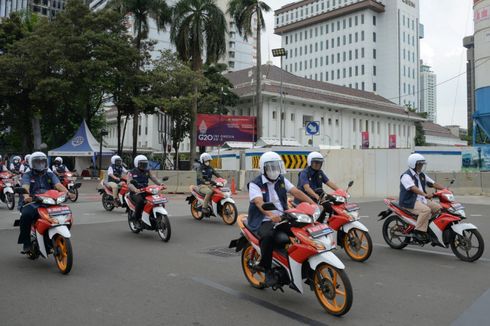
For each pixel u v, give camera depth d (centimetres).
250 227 562
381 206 1580
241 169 2695
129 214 1022
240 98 4866
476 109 2716
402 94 9469
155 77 3250
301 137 5091
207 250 823
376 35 9712
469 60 5306
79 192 2236
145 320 458
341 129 5688
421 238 787
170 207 1593
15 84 3166
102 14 3172
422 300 529
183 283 600
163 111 3500
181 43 3412
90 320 458
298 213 493
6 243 888
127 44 3162
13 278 623
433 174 2047
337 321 460
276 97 4844
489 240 920
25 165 1554
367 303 518
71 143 3494
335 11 9869
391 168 1977
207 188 1191
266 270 538
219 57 3509
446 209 763
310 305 513
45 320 457
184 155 5469
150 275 641
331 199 749
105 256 769
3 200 1508
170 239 940
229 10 3494
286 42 11219
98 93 3528
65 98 3092
